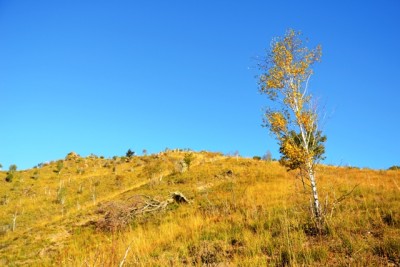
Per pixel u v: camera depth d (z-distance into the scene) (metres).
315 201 13.00
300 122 13.75
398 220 11.73
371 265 7.96
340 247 9.89
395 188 19.88
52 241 23.48
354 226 11.77
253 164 45.12
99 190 53.03
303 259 8.98
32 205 47.09
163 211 24.53
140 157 81.31
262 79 14.49
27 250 22.11
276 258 9.70
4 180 63.78
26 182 62.69
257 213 16.19
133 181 55.69
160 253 12.20
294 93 13.91
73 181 62.00
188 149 77.94
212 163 50.56
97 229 23.47
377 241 9.91
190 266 9.87
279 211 15.69
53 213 41.97
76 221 28.14
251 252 10.52
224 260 10.18
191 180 40.06
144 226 20.67
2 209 45.84
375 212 13.36
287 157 14.01
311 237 11.52
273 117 14.02
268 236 11.72
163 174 51.16
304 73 14.21
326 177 27.42
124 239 15.87
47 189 56.56
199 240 13.34
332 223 11.95
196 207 23.62
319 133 14.10
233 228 13.98
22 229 33.97
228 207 18.88
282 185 25.81
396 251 8.87
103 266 7.30
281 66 14.35
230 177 37.69
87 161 82.25
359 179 28.67
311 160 13.46
